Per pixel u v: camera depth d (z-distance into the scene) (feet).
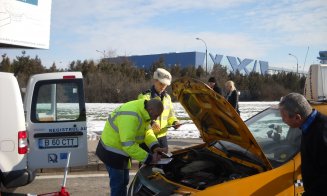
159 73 19.54
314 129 9.43
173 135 43.06
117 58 180.14
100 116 70.74
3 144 18.94
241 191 11.10
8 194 16.46
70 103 23.03
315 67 20.15
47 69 145.28
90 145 34.91
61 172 27.30
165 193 11.76
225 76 173.17
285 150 12.75
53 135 22.58
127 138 14.66
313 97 20.29
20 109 19.43
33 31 50.85
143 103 15.23
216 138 15.39
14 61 140.46
